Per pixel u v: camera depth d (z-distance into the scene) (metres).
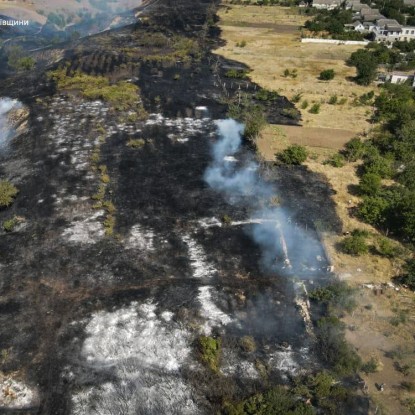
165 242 30.39
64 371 22.27
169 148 41.59
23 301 26.08
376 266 28.34
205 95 53.19
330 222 32.38
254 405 19.92
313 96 53.59
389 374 21.97
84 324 24.62
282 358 22.89
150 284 27.14
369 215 32.00
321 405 20.42
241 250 29.77
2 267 28.42
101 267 28.38
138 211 33.28
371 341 23.59
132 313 25.23
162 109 49.25
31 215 32.94
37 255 29.31
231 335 24.11
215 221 32.38
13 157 40.44
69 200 34.44
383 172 37.41
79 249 29.77
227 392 21.25
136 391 21.41
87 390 21.42
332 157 40.50
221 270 28.20
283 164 39.09
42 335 24.06
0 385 21.61
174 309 25.47
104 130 44.44
